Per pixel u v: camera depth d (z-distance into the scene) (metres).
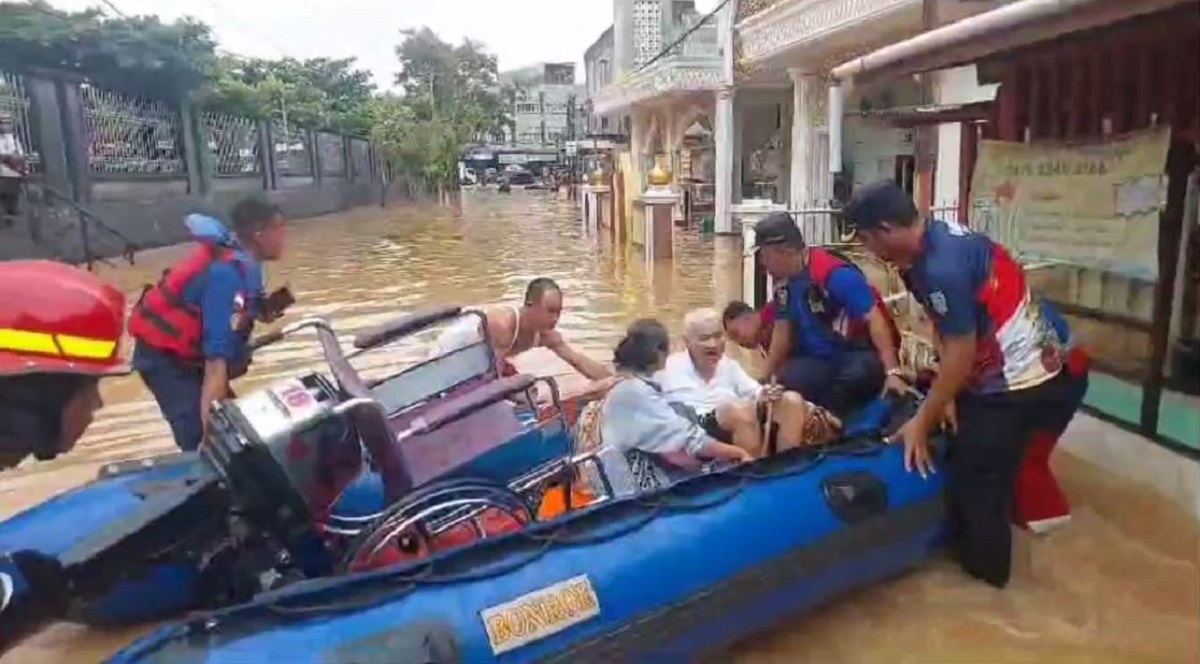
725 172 20.02
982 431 3.76
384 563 3.12
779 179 23.08
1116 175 4.96
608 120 42.56
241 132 24.89
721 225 20.16
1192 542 4.21
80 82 16.20
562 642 2.86
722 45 19.81
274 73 31.75
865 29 12.16
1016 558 4.11
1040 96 5.59
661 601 3.07
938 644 3.50
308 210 30.48
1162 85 4.66
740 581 3.26
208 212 21.25
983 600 3.80
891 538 3.76
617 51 29.38
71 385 2.99
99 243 16.00
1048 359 3.73
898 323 6.73
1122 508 4.57
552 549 3.03
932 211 8.05
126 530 2.87
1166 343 4.74
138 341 4.18
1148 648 3.42
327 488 3.09
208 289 3.99
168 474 3.37
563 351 5.14
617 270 13.99
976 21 3.82
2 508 4.82
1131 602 3.73
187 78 18.73
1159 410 4.79
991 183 6.01
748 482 3.54
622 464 3.72
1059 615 3.66
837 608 3.79
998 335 3.67
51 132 15.39
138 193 18.23
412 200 45.06
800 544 3.46
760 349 5.33
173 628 2.55
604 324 9.49
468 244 18.84
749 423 4.09
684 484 3.40
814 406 4.21
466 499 3.19
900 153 16.48
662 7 28.77
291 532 3.04
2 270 2.94
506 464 3.55
